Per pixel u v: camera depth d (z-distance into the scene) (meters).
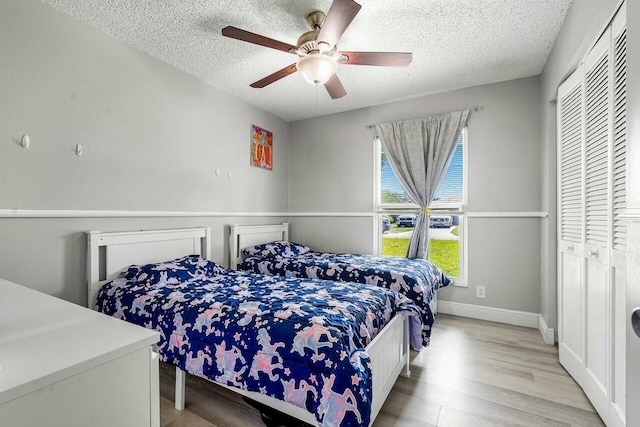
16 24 1.79
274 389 1.30
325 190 3.99
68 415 0.61
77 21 2.06
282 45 1.89
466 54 2.53
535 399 1.75
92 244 2.11
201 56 2.54
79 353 0.67
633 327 0.67
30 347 0.70
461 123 3.14
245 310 1.56
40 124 1.89
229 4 1.93
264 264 3.10
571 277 2.01
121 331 0.80
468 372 2.05
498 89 3.05
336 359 1.21
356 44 2.37
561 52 2.15
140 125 2.44
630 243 0.74
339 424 1.12
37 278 1.89
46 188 1.92
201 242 2.97
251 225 3.55
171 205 2.68
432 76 2.92
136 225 2.42
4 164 1.75
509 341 2.56
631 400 0.71
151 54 2.51
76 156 2.06
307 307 1.57
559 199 2.21
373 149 3.67
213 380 1.47
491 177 3.07
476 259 3.15
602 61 1.60
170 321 1.67
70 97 2.03
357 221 3.77
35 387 0.56
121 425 0.71
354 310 1.57
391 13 2.01
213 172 3.09
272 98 3.44
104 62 2.21
